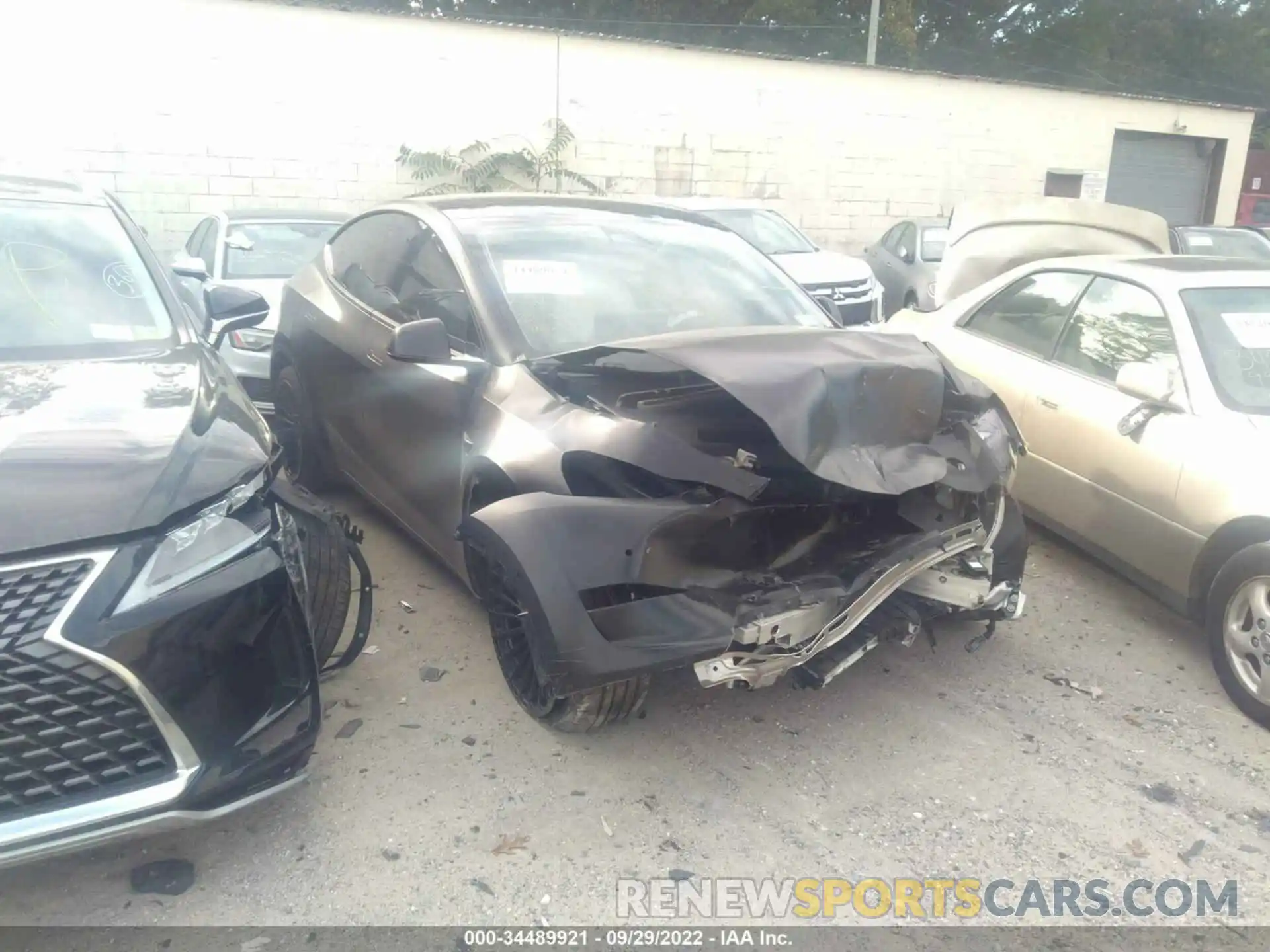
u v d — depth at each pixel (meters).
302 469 5.58
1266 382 4.26
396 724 3.56
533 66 13.83
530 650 3.26
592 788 3.25
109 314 3.57
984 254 6.80
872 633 3.40
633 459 3.08
